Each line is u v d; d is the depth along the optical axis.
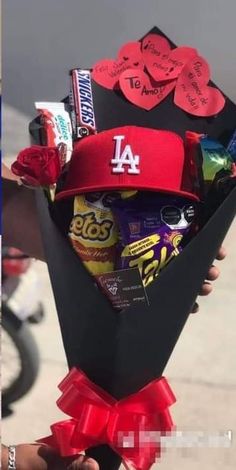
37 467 0.73
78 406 0.70
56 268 0.70
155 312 0.69
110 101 0.78
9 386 1.32
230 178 0.71
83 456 0.71
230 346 1.10
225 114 0.77
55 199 0.71
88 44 0.83
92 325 0.69
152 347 0.70
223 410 1.03
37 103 0.76
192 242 0.69
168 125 0.78
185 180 0.70
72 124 0.75
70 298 0.69
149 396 0.71
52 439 0.76
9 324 1.40
